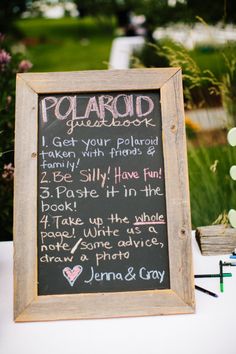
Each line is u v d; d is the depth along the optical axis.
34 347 0.98
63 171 1.18
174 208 1.13
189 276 1.10
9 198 1.93
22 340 1.00
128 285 1.11
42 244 1.14
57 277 1.12
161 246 1.14
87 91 1.19
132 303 1.08
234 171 1.32
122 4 5.57
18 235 1.12
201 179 2.11
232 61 2.05
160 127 1.19
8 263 1.35
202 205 2.06
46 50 6.75
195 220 2.04
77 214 1.16
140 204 1.16
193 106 2.26
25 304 1.08
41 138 1.19
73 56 6.59
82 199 1.17
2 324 1.07
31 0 4.31
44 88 1.19
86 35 7.47
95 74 1.19
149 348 0.97
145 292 1.10
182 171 1.15
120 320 1.07
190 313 1.08
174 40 2.40
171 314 1.08
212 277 1.24
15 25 4.50
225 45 2.17
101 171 1.18
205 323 1.04
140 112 1.20
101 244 1.14
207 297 1.14
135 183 1.17
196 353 0.95
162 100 1.18
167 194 1.14
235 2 2.79
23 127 1.17
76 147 1.19
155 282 1.12
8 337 1.02
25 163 1.15
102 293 1.10
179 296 1.09
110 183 1.17
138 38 5.12
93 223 1.15
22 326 1.06
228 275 1.23
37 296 1.09
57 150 1.19
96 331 1.03
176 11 3.23
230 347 0.96
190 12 2.95
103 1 5.57
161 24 3.38
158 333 1.02
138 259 1.13
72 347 0.98
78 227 1.15
